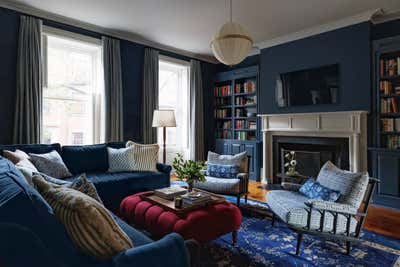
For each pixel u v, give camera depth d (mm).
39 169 2768
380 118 3639
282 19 3787
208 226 1942
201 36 4535
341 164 3908
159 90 5387
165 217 1964
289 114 4441
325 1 3240
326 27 4020
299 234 2121
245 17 3717
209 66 6074
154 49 4984
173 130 5621
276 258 2057
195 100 5602
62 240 864
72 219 961
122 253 970
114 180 2969
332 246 2275
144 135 4762
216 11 3541
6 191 875
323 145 4152
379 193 3516
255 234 2512
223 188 3256
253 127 5297
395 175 3381
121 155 3467
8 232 688
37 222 822
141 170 3490
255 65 5215
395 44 3432
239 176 3338
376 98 3621
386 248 2246
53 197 1088
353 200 2137
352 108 3816
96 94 4375
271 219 2922
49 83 3932
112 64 4301
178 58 5426
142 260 971
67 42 4031
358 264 1979
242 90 5527
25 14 3488
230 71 5668
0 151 2758
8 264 657
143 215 2133
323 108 4148
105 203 2877
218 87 6035
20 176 1158
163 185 3484
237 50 2432
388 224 2814
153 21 3883
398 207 3346
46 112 3912
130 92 4668
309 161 4301
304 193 2551
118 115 4367
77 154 3322
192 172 2447
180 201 2072
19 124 3412
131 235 1478
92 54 4379
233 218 2121
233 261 2004
